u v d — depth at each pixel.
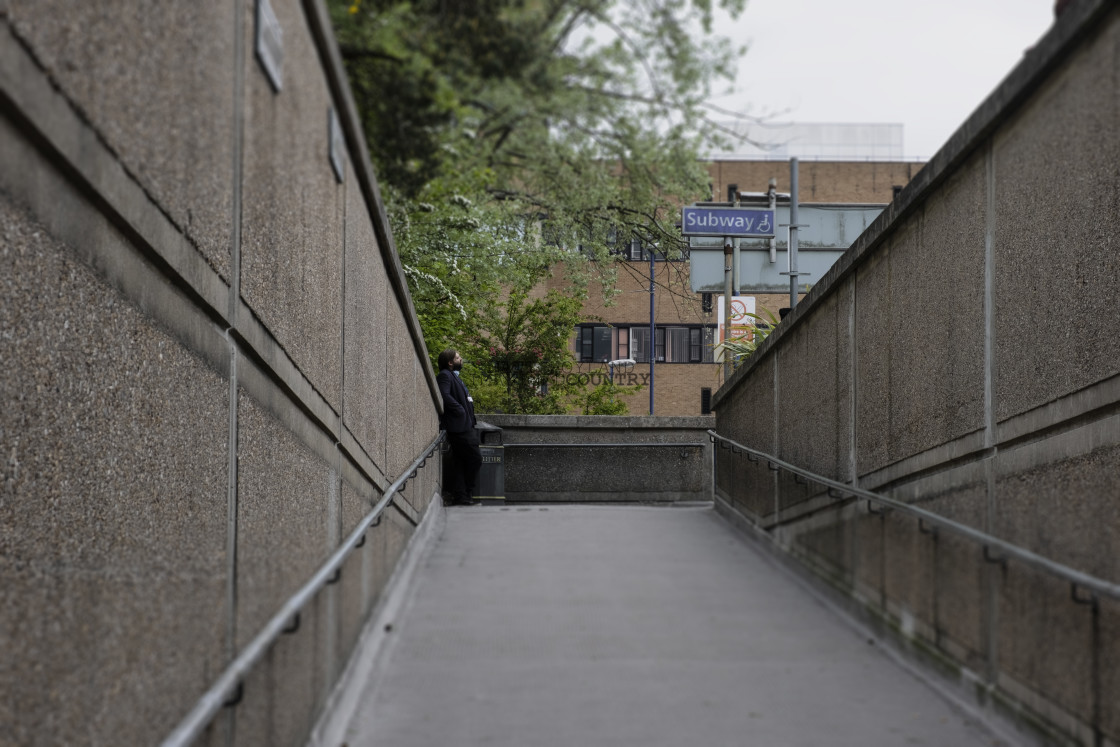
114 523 3.81
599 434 16.91
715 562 9.29
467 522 11.62
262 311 5.46
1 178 3.05
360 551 6.07
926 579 6.18
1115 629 4.23
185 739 2.97
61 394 3.46
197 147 4.42
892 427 7.94
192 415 4.60
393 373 9.80
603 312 48.66
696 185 8.88
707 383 48.84
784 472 9.46
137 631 3.57
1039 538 5.68
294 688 4.36
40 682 2.97
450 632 6.83
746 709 5.47
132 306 4.00
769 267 20.00
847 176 52.78
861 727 5.23
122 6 3.59
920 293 7.46
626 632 6.92
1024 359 6.04
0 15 2.83
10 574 3.07
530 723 5.20
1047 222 5.80
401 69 6.46
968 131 6.56
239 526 5.18
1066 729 4.65
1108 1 5.01
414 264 16.38
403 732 5.06
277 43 5.35
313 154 6.23
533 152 7.94
